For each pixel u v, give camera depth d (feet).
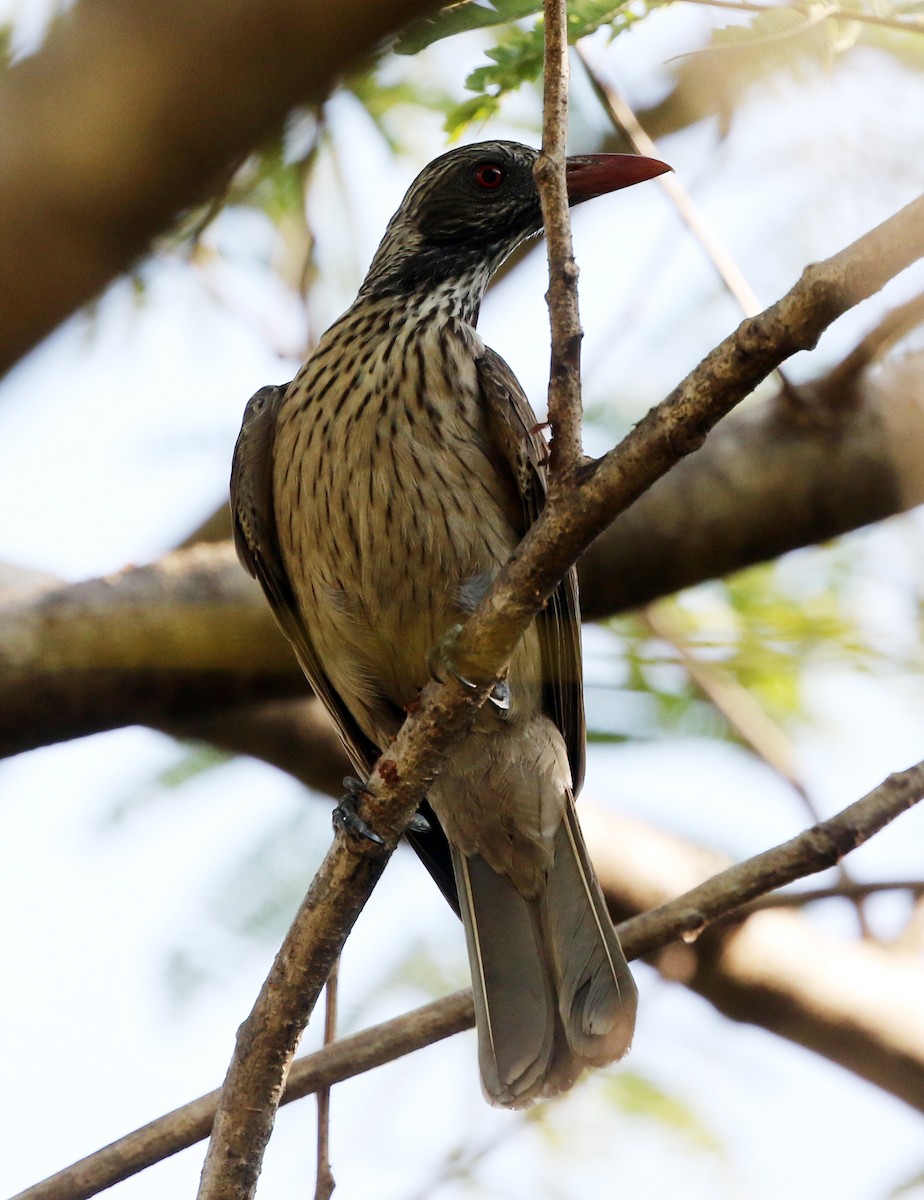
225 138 10.59
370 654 31.27
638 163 31.24
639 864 36.73
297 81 10.65
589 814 37.37
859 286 17.26
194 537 37.17
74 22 10.47
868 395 33.06
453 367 30.68
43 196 10.32
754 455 33.04
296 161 30.35
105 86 10.32
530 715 30.27
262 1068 22.70
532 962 29.53
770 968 34.76
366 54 11.34
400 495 29.78
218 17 10.36
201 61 10.39
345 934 22.95
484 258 34.04
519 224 34.22
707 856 37.60
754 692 31.68
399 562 30.04
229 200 28.32
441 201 33.99
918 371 33.65
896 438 32.94
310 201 32.14
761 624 28.19
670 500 32.60
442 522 29.86
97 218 10.45
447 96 31.14
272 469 31.91
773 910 35.24
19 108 10.32
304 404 30.89
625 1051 26.73
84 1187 23.17
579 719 30.99
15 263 10.40
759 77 27.43
